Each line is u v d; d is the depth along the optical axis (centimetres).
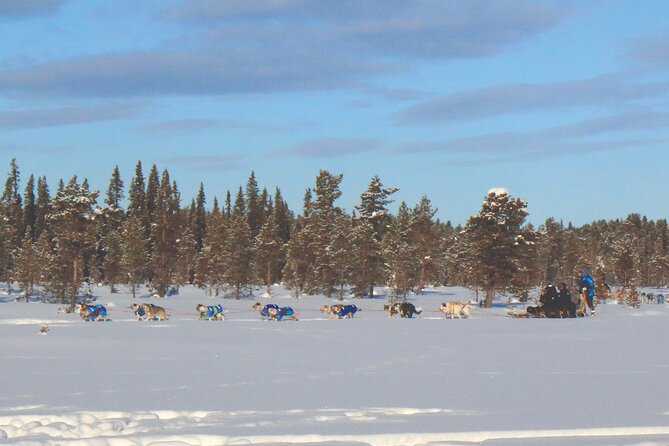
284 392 2020
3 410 1730
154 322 5462
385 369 2533
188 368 2550
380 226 16025
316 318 6241
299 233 15950
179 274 18288
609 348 3288
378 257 13988
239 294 14438
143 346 3388
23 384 2162
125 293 15488
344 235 14138
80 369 2519
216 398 1917
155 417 1667
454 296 13188
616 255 15812
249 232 15112
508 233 10062
